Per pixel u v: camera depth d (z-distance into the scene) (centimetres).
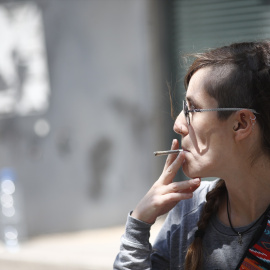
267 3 1390
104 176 1612
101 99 1591
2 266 1470
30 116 1625
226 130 380
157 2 1525
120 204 1616
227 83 377
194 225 423
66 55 1591
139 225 411
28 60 1608
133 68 1560
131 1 1545
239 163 384
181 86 1345
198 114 386
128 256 411
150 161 1577
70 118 1608
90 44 1580
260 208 392
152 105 1552
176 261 430
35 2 1583
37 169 1641
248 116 374
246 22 1419
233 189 394
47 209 1647
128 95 1573
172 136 1545
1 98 1634
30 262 1424
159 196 407
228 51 388
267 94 372
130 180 1602
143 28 1540
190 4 1487
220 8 1448
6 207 1650
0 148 1648
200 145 389
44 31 1591
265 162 384
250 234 389
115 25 1563
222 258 397
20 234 1647
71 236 1605
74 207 1638
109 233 1583
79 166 1619
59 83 1603
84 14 1574
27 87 1619
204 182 442
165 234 442
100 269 1307
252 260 383
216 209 410
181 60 445
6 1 1592
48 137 1623
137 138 1580
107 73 1580
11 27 1603
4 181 1647
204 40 1476
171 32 1517
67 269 1362
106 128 1598
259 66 374
